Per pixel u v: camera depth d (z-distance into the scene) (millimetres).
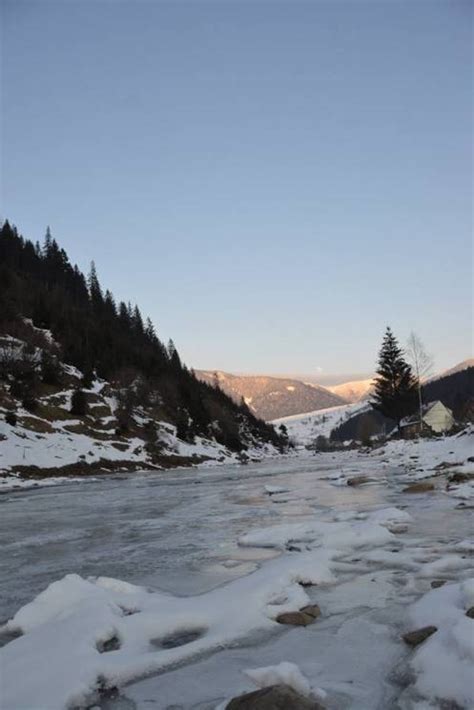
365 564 8375
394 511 12211
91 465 39000
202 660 5160
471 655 4402
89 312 98250
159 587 7926
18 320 61500
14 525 14633
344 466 34656
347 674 4734
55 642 5402
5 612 7086
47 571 9250
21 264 104500
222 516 15117
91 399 53750
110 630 5750
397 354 68750
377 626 5816
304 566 7887
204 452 59531
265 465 48969
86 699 4457
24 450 36000
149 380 71188
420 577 7469
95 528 13844
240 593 6914
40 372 52688
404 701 4219
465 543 9188
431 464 25875
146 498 20922
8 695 4395
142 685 4707
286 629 5871
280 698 4000
